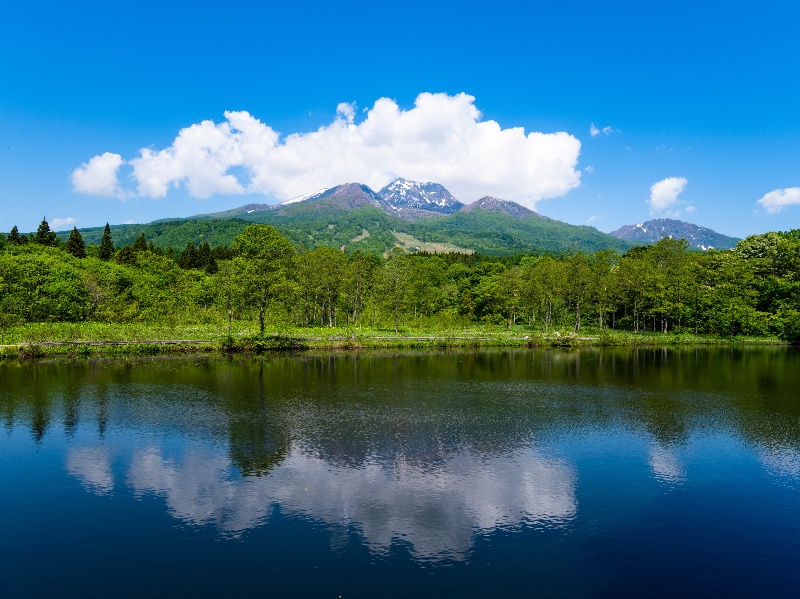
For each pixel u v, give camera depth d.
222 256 150.25
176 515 17.17
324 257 88.56
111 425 27.50
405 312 99.38
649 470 21.89
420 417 29.88
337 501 18.31
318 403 33.25
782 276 92.25
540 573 14.10
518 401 34.66
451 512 17.61
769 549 15.67
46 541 15.56
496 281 113.00
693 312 90.31
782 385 41.88
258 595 12.95
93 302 82.25
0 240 108.62
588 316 107.50
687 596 13.28
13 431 26.31
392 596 12.93
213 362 52.78
